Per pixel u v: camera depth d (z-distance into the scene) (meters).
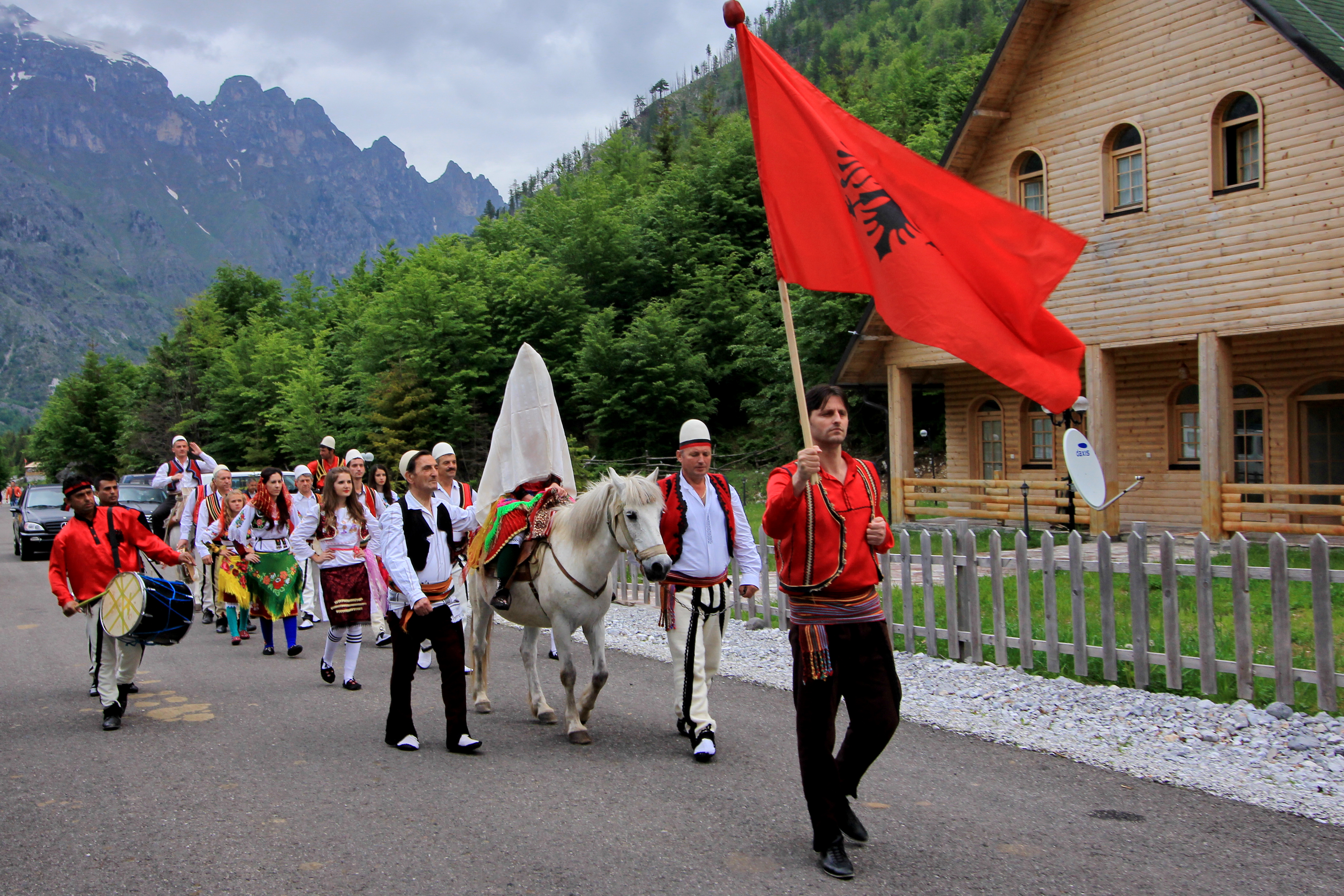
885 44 126.38
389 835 4.73
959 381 21.50
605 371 38.72
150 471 52.53
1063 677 7.57
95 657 7.83
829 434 4.39
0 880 4.20
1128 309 15.75
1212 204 14.63
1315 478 15.84
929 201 5.38
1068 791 5.27
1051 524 18.52
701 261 47.03
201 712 7.60
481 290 41.97
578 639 10.80
